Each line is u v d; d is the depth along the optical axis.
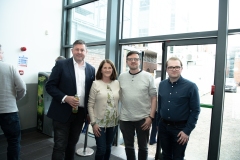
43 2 3.47
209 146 2.12
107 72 1.77
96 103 1.75
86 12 3.55
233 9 1.97
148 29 2.70
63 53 3.88
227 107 2.06
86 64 1.83
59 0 3.78
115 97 1.77
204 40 2.15
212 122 2.08
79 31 3.73
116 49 3.01
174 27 2.42
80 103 1.73
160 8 2.55
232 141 2.08
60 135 1.61
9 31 3.00
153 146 2.99
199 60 2.20
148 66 3.10
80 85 1.72
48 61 3.64
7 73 1.76
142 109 1.80
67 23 3.90
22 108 3.31
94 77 1.88
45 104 3.32
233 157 2.08
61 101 1.55
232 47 2.00
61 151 1.58
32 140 3.02
